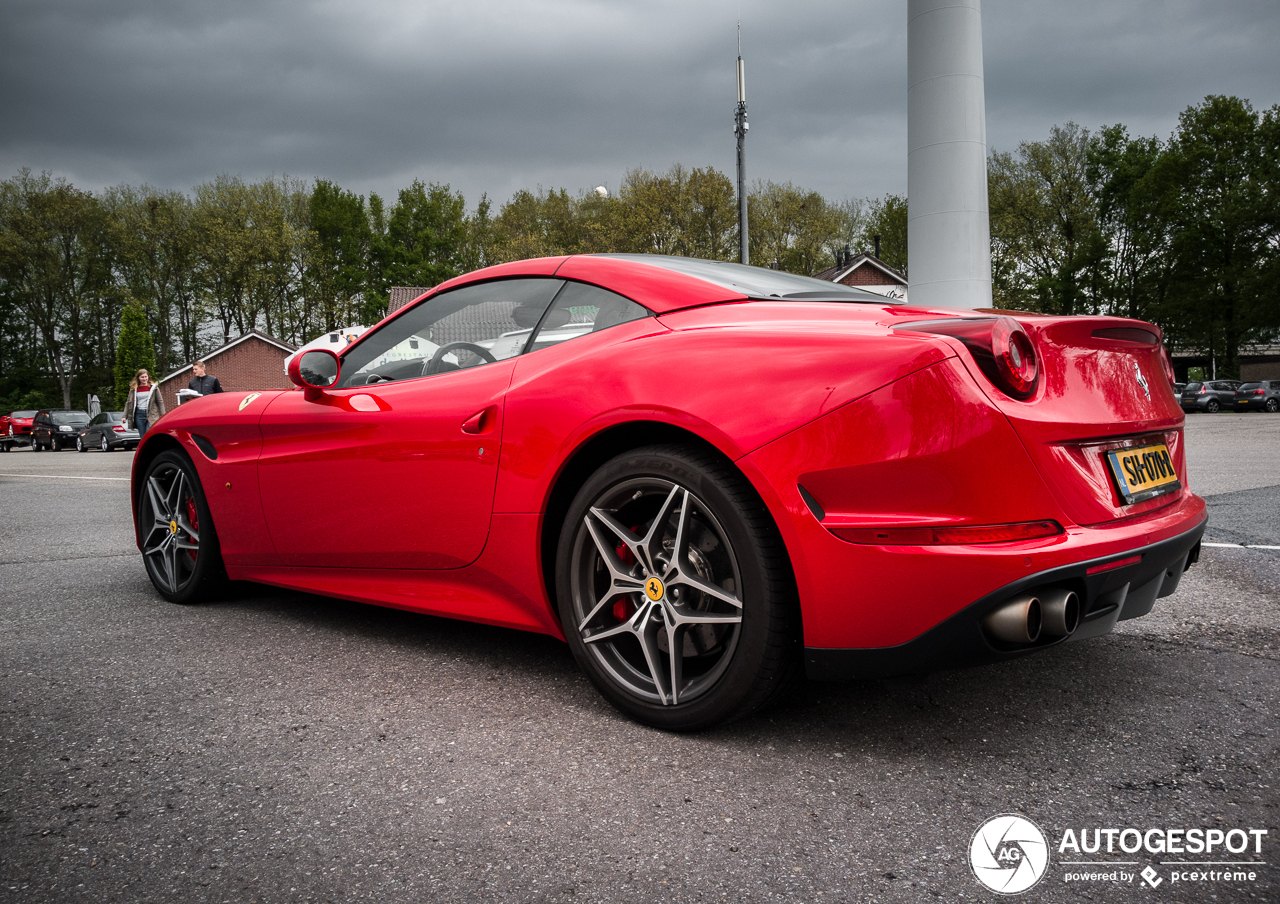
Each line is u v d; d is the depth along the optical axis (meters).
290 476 2.59
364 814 1.46
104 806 1.50
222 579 3.06
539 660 2.31
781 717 1.85
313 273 53.44
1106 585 1.57
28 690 2.14
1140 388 1.83
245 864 1.30
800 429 1.58
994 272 42.62
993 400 1.50
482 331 2.29
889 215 57.25
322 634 2.62
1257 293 35.47
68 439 25.41
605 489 1.82
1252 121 37.50
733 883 1.22
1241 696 1.91
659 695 1.77
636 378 1.80
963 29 11.19
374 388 2.44
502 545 2.05
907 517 1.51
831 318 1.80
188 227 52.56
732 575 1.70
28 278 50.47
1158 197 38.50
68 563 4.00
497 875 1.26
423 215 59.38
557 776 1.59
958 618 1.48
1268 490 5.38
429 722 1.88
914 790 1.50
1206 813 1.40
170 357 52.44
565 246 56.41
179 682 2.18
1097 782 1.52
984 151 11.49
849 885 1.21
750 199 48.03
